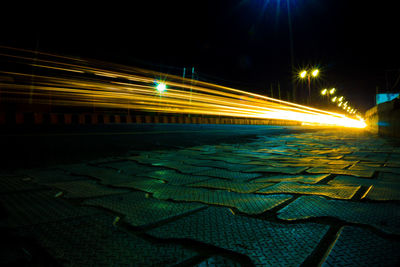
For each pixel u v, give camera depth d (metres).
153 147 8.34
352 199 2.69
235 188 3.35
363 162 5.36
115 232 1.96
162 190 3.29
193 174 4.41
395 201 2.58
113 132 11.62
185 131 14.73
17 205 2.65
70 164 5.42
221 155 6.87
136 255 1.60
